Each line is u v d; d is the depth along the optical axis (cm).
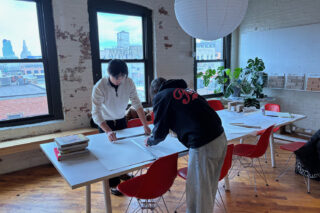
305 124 469
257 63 487
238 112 353
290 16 463
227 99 526
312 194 271
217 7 207
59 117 379
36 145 327
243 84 511
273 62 501
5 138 331
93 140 229
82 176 154
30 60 347
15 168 344
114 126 265
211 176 173
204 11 210
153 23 446
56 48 359
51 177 324
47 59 361
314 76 438
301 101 471
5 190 292
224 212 240
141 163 175
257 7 518
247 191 279
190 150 173
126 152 197
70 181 148
